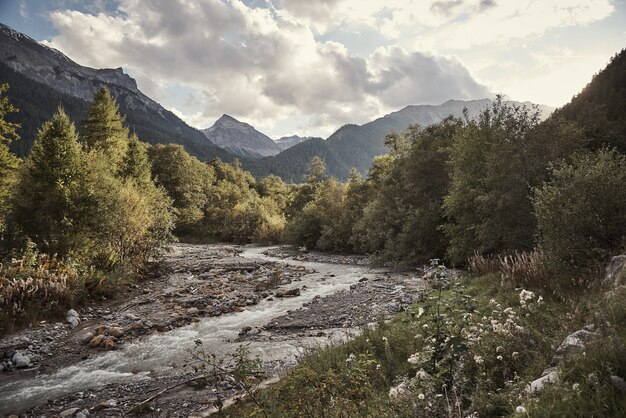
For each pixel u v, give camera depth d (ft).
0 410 25.68
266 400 18.98
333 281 71.56
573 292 25.81
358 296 52.42
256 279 74.64
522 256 38.09
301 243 151.33
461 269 69.51
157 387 27.58
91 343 38.50
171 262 94.84
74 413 24.18
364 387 17.99
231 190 278.46
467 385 14.65
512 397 12.10
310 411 15.93
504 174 55.77
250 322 45.65
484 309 28.25
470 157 65.10
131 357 35.47
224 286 67.36
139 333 42.60
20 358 34.22
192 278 75.15
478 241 63.46
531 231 52.54
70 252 62.08
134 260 75.72
